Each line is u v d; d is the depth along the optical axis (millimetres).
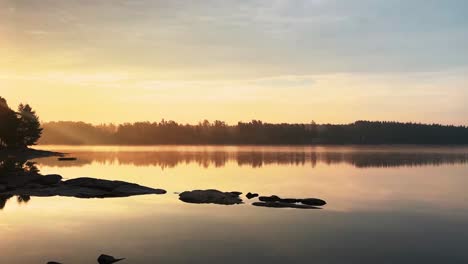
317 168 86750
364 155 144125
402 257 21891
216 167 91188
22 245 24250
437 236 26234
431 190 49781
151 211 35500
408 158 123125
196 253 22578
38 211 35625
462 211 35000
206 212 34969
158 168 88688
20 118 132625
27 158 122500
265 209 36344
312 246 23953
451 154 149625
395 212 34594
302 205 38031
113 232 27469
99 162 108688
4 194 46438
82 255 22250
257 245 24141
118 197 44688
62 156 140000
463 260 21344
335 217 32406
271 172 77875
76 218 32375
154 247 23719
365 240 25281
